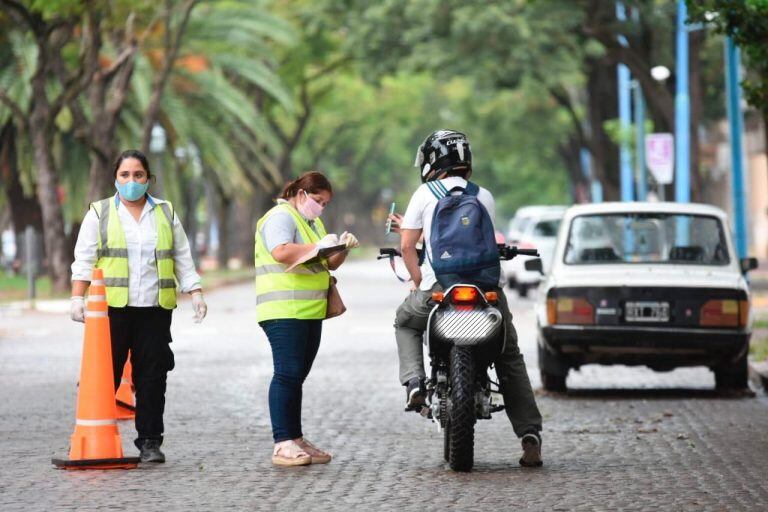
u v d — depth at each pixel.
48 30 71.06
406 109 165.25
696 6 32.47
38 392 32.25
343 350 43.12
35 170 85.19
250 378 34.97
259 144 119.00
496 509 17.44
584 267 31.12
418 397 20.42
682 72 73.94
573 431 25.12
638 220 31.70
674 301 30.06
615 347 30.22
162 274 21.34
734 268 31.08
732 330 30.05
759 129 144.88
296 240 21.12
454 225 20.12
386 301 72.88
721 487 19.05
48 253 76.62
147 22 77.44
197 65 89.19
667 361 30.73
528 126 139.62
